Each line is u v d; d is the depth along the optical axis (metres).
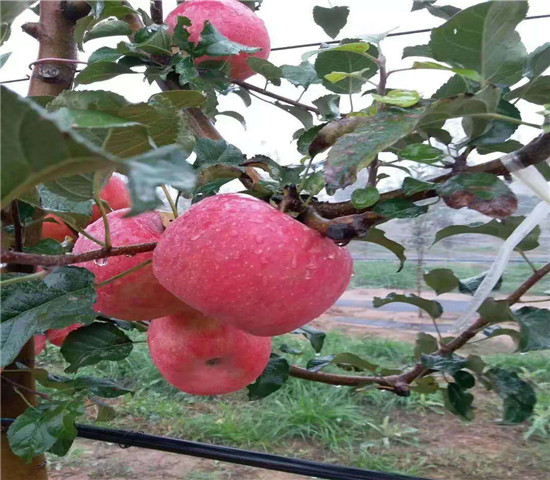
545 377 4.18
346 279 0.70
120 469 3.20
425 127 0.75
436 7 1.07
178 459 3.34
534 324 1.09
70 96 0.49
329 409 3.70
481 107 0.58
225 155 0.81
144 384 4.25
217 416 3.81
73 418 0.94
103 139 0.43
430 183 0.65
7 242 0.90
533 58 0.82
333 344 4.86
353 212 0.69
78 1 1.10
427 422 3.78
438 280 1.24
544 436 3.51
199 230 0.65
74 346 0.95
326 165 0.57
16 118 0.30
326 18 1.19
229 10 1.09
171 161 0.30
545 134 0.62
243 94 1.29
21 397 1.10
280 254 0.63
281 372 1.15
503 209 0.58
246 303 0.63
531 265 1.11
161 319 0.92
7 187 0.35
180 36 0.96
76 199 0.61
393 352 4.73
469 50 0.63
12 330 0.63
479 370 1.18
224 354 0.90
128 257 0.77
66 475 3.13
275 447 3.45
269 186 0.75
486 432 3.61
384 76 0.76
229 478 3.13
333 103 1.00
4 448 1.08
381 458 3.28
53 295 0.67
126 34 1.09
